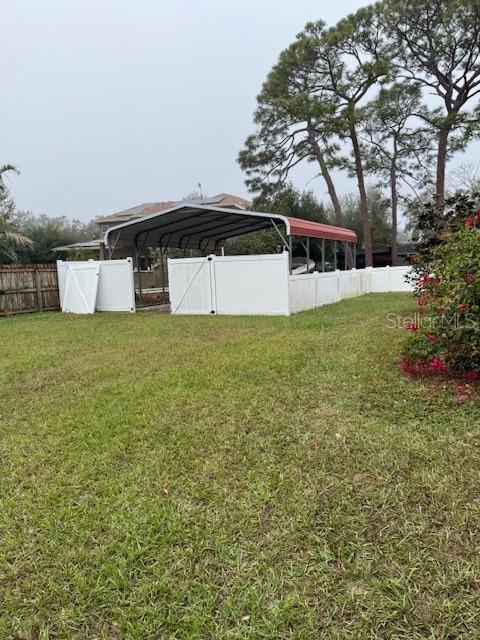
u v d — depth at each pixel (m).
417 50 19.97
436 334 4.26
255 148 22.89
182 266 11.40
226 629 1.58
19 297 12.77
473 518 2.14
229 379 4.61
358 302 12.91
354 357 5.36
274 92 20.94
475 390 3.91
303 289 11.16
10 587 1.82
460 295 3.96
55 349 6.78
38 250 27.56
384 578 1.80
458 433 3.10
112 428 3.42
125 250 14.82
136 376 4.95
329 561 1.91
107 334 8.21
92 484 2.61
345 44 20.02
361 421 3.39
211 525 2.18
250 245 23.06
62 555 1.99
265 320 9.44
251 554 1.97
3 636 1.59
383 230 29.95
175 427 3.39
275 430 3.27
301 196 25.31
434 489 2.40
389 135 22.78
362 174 22.42
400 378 4.38
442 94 20.89
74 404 4.06
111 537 2.11
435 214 8.34
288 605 1.67
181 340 7.25
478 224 4.80
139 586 1.80
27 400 4.26
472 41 18.84
